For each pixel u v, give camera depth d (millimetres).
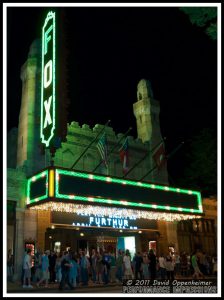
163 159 28219
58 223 24797
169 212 27406
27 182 24250
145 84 35031
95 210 25344
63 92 23125
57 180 21969
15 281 22062
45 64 24688
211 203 35438
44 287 18469
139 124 34250
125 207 24875
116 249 29016
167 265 22438
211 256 30922
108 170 29250
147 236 29984
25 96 27625
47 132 22953
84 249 27219
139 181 26453
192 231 33375
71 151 27750
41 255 20688
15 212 23547
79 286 19422
